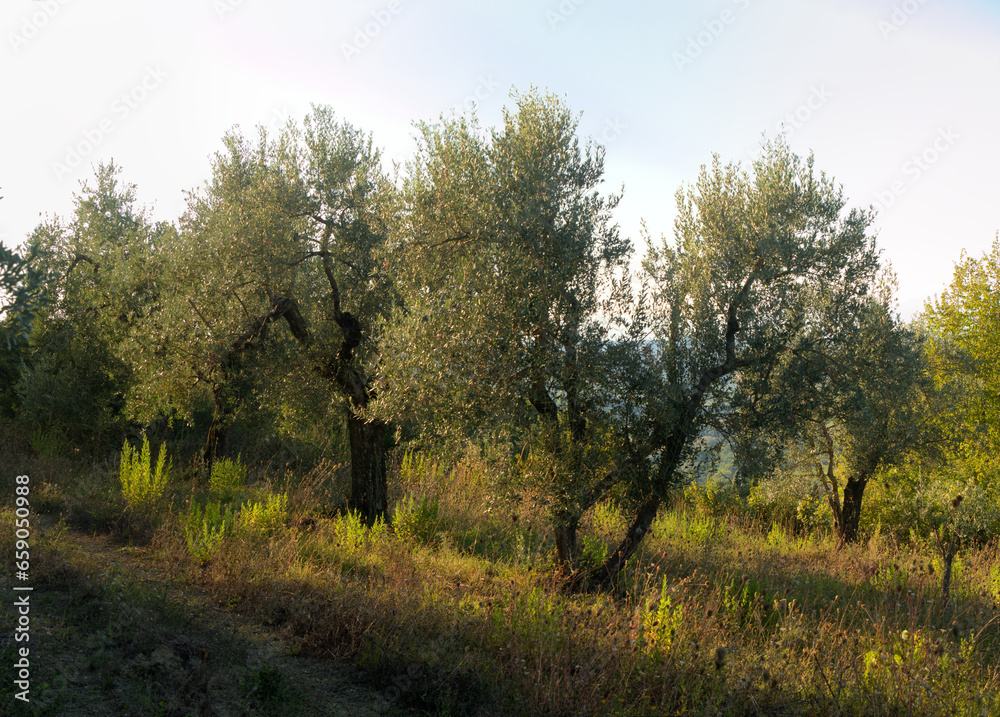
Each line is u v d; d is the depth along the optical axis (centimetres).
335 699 470
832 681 521
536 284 736
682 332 810
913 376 1162
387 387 886
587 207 797
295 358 1186
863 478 1452
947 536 1520
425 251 818
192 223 1230
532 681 488
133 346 1131
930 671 548
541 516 793
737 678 513
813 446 1377
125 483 976
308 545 854
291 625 580
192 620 548
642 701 479
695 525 1314
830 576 1013
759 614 712
